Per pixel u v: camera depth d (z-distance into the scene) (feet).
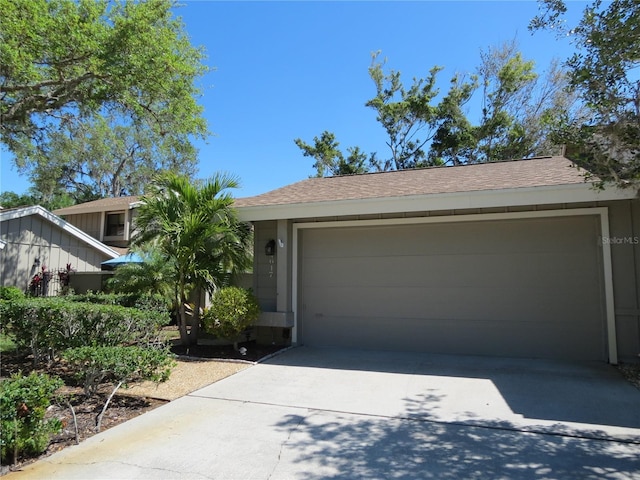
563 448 11.73
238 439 12.55
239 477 10.18
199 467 10.71
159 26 34.24
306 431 13.20
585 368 20.84
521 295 24.06
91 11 31.19
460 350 24.99
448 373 20.39
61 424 12.14
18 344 21.54
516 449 11.71
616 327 21.72
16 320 20.99
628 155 14.44
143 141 52.03
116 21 31.17
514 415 14.51
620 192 20.16
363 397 16.78
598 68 12.67
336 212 25.61
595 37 12.47
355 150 93.45
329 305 28.14
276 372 20.95
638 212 21.77
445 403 15.93
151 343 22.52
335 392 17.51
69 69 33.83
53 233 49.65
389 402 16.12
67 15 30.27
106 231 61.77
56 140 43.65
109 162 88.63
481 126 82.28
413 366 21.95
